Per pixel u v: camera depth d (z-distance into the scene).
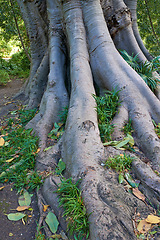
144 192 2.47
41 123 4.00
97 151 2.83
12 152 3.60
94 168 2.58
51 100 4.38
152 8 9.11
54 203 2.46
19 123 4.79
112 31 5.20
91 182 2.38
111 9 5.20
